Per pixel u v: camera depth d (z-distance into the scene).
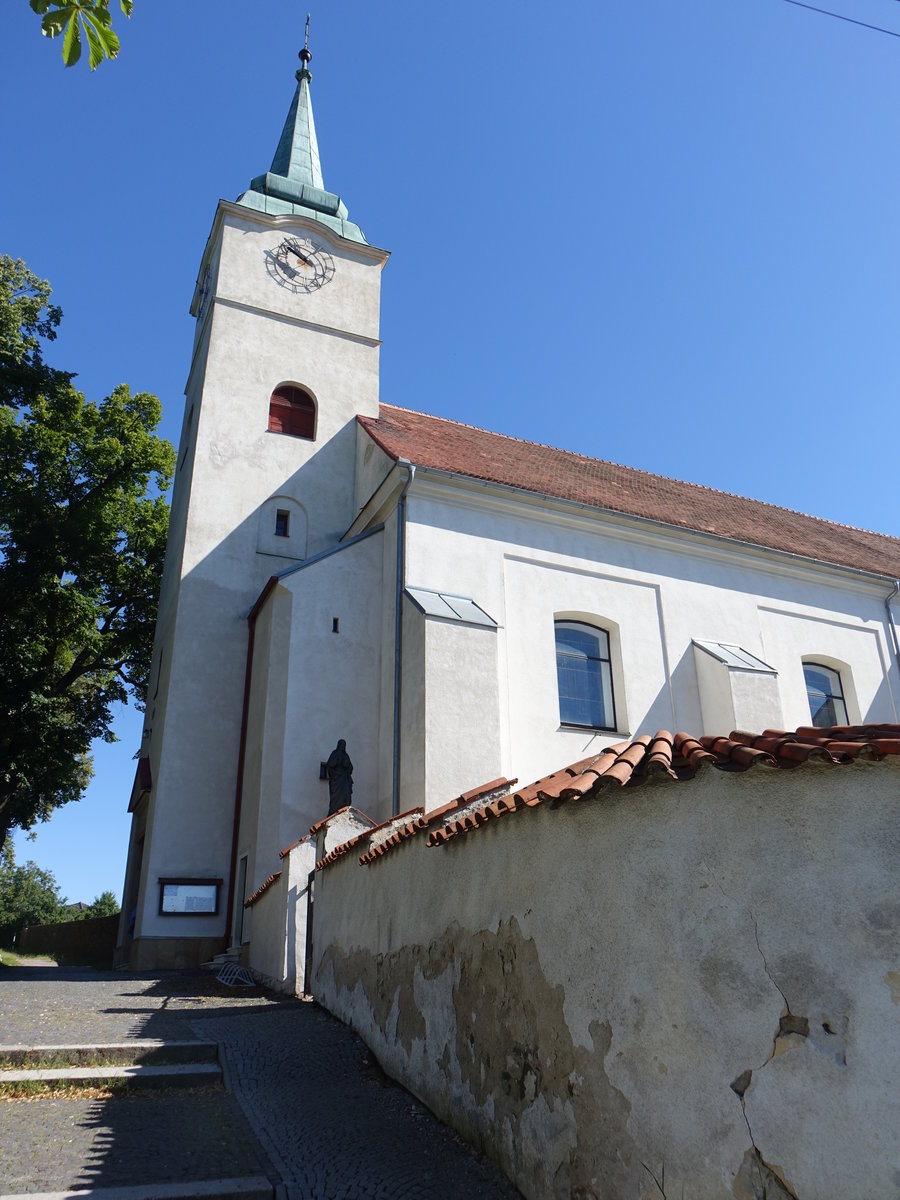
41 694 22.61
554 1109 4.82
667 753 4.68
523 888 5.50
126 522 24.88
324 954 10.11
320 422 21.34
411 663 14.93
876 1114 3.46
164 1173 5.16
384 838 9.04
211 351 20.86
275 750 15.96
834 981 3.73
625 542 18.14
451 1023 6.22
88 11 4.30
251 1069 7.33
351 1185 5.07
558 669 16.86
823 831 3.96
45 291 23.62
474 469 17.84
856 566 21.06
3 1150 5.41
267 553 19.70
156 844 16.91
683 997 4.17
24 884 73.81
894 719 19.92
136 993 11.53
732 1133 3.81
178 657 18.23
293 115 27.34
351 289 23.17
